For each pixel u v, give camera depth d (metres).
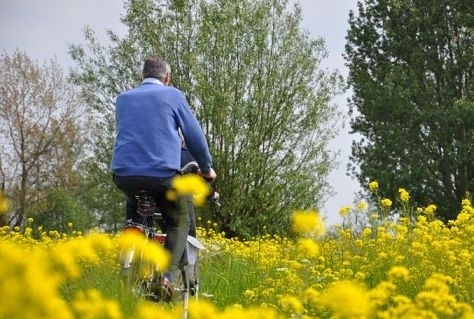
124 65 26.94
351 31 33.22
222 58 25.44
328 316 3.19
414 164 29.58
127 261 3.64
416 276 4.54
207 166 4.55
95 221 36.56
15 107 33.41
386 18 32.28
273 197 23.86
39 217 35.75
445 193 29.58
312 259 5.47
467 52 30.48
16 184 33.31
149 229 4.27
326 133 25.02
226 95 24.22
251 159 23.77
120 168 4.31
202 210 23.48
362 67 33.09
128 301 3.24
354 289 1.74
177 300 3.95
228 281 4.98
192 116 4.52
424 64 31.30
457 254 5.50
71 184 34.38
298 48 25.77
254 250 7.91
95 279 3.80
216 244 8.46
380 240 6.06
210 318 1.63
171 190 4.26
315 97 25.17
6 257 1.08
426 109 29.84
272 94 25.02
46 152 33.97
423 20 31.20
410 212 6.93
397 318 2.10
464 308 2.21
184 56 25.52
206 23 25.27
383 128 30.50
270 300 4.33
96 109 27.05
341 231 6.76
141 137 4.36
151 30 26.33
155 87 4.56
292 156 24.58
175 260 4.04
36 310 1.07
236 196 23.61
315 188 24.33
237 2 25.48
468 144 28.34
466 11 30.80
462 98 30.03
